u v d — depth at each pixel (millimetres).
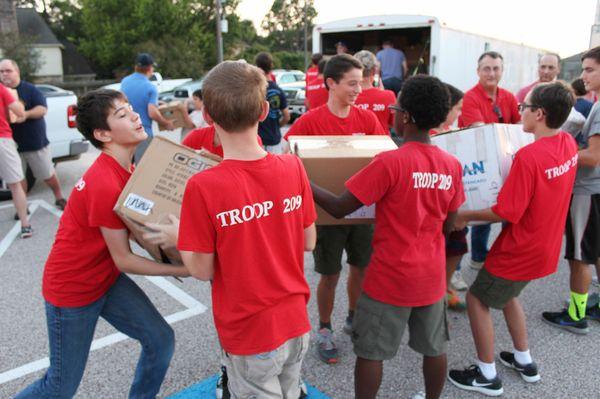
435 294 2125
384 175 1998
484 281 2561
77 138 6988
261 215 1587
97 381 2705
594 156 2865
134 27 34500
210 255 1564
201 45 35875
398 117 2125
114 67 36312
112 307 2070
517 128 2633
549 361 2910
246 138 1574
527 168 2314
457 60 9062
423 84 1993
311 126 2965
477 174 2514
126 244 1866
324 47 9484
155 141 1839
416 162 2006
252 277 1591
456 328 3287
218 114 1522
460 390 2648
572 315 3213
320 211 2398
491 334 2578
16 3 51562
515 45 12266
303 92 13883
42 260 4410
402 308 2111
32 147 5465
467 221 2531
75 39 43125
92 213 1791
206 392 2588
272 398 1697
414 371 2822
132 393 2223
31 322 3342
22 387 2664
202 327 3283
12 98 4699
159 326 2135
